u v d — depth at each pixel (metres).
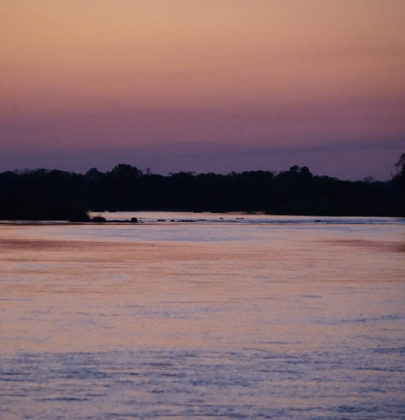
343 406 37.41
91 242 163.25
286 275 92.56
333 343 50.44
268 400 38.25
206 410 36.78
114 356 46.53
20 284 82.12
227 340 51.28
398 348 49.03
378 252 134.25
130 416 35.88
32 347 48.84
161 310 63.94
